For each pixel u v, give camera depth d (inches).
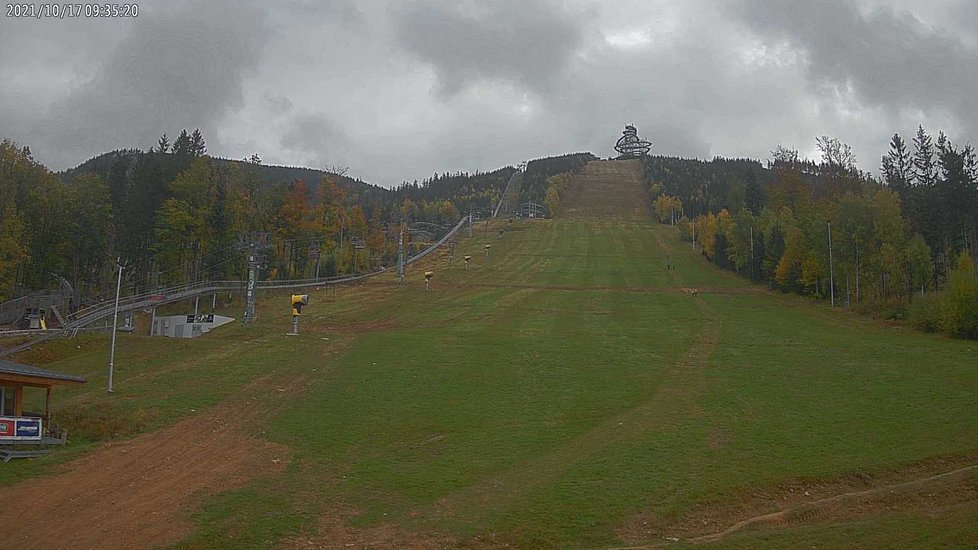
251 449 1218.6
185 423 1386.6
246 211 3708.2
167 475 1092.5
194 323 2684.5
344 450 1205.1
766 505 958.4
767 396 1475.1
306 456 1176.2
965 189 3329.2
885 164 4315.9
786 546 775.1
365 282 3954.2
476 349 2036.2
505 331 2377.0
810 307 2871.6
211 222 3575.3
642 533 866.8
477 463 1122.7
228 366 1889.8
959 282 2122.3
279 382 1711.4
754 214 5049.2
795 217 3686.0
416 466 1114.7
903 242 2719.0
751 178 6097.4
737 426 1273.4
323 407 1475.1
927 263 2561.5
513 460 1134.4
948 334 2124.8
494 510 924.6
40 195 3255.4
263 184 3988.7
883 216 2741.1
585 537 852.0
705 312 2787.9
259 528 874.1
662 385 1592.0
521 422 1341.0
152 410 1465.3
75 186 3582.7
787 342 2081.7
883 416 1314.0
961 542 752.3
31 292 3191.4
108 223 3745.1
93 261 3646.7
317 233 4062.5
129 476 1089.4
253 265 2778.1
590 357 1910.7
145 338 2343.8
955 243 3437.5
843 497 943.0
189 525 885.8
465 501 962.1
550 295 3371.1
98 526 890.7
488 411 1414.9
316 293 3553.2
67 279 3526.1
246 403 1525.6
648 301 3149.6
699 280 3912.4
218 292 3309.5
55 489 1032.8
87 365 1948.8
